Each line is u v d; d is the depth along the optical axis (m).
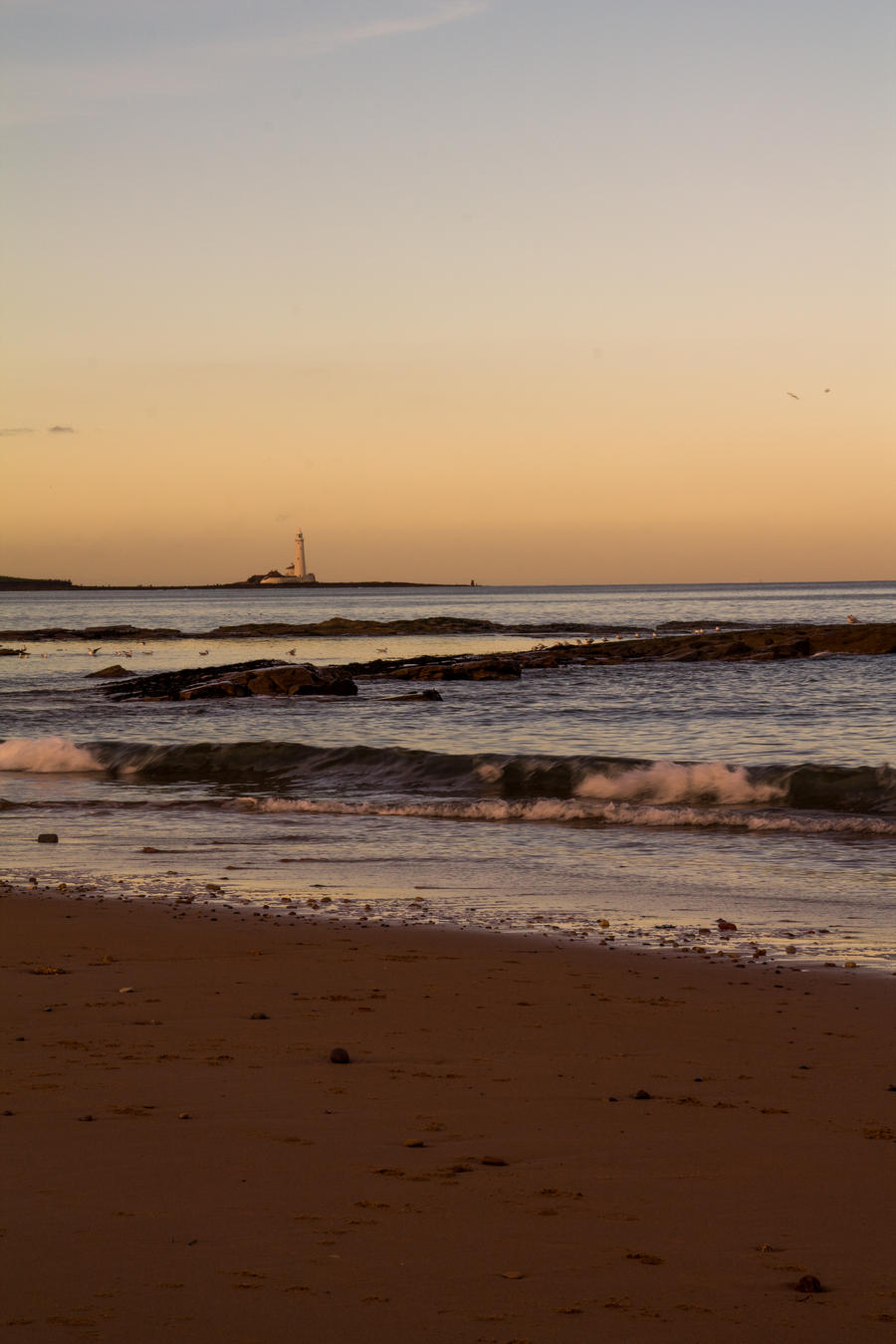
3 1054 7.94
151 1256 4.72
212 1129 6.40
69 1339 4.03
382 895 15.11
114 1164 5.82
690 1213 5.32
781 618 143.38
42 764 29.61
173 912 13.95
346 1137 6.33
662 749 31.47
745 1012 9.51
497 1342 4.07
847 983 10.56
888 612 159.00
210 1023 8.95
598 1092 7.30
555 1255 4.82
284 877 16.41
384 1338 4.08
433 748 32.78
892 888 15.30
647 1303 4.39
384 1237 4.96
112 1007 9.46
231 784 26.45
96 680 66.12
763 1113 6.90
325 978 10.67
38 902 14.56
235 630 121.00
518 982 10.58
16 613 196.25
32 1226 5.02
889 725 35.47
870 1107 7.04
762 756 29.58
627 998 10.01
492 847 18.75
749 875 16.33
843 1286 4.56
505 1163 5.95
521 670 60.75
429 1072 7.69
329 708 44.84
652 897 14.93
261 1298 4.37
